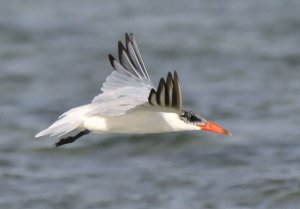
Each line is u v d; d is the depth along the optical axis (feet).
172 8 81.10
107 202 43.34
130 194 44.32
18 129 55.36
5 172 47.78
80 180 46.60
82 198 43.93
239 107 58.13
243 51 69.46
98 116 29.04
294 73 64.69
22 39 72.79
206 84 63.05
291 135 52.44
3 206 43.01
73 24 76.54
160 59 68.23
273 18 76.79
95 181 46.42
